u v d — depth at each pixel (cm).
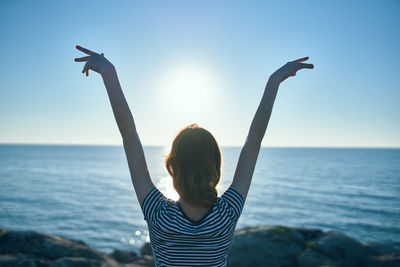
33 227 2441
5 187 5066
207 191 137
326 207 3506
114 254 1056
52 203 3594
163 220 138
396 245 1980
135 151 153
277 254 876
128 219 2762
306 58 173
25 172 8100
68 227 2456
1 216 2841
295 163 13425
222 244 140
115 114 155
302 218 2927
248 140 160
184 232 135
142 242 2066
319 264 834
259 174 8188
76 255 896
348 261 857
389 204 3734
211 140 145
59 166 10569
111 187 5194
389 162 14238
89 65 162
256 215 3047
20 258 750
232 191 149
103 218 2798
